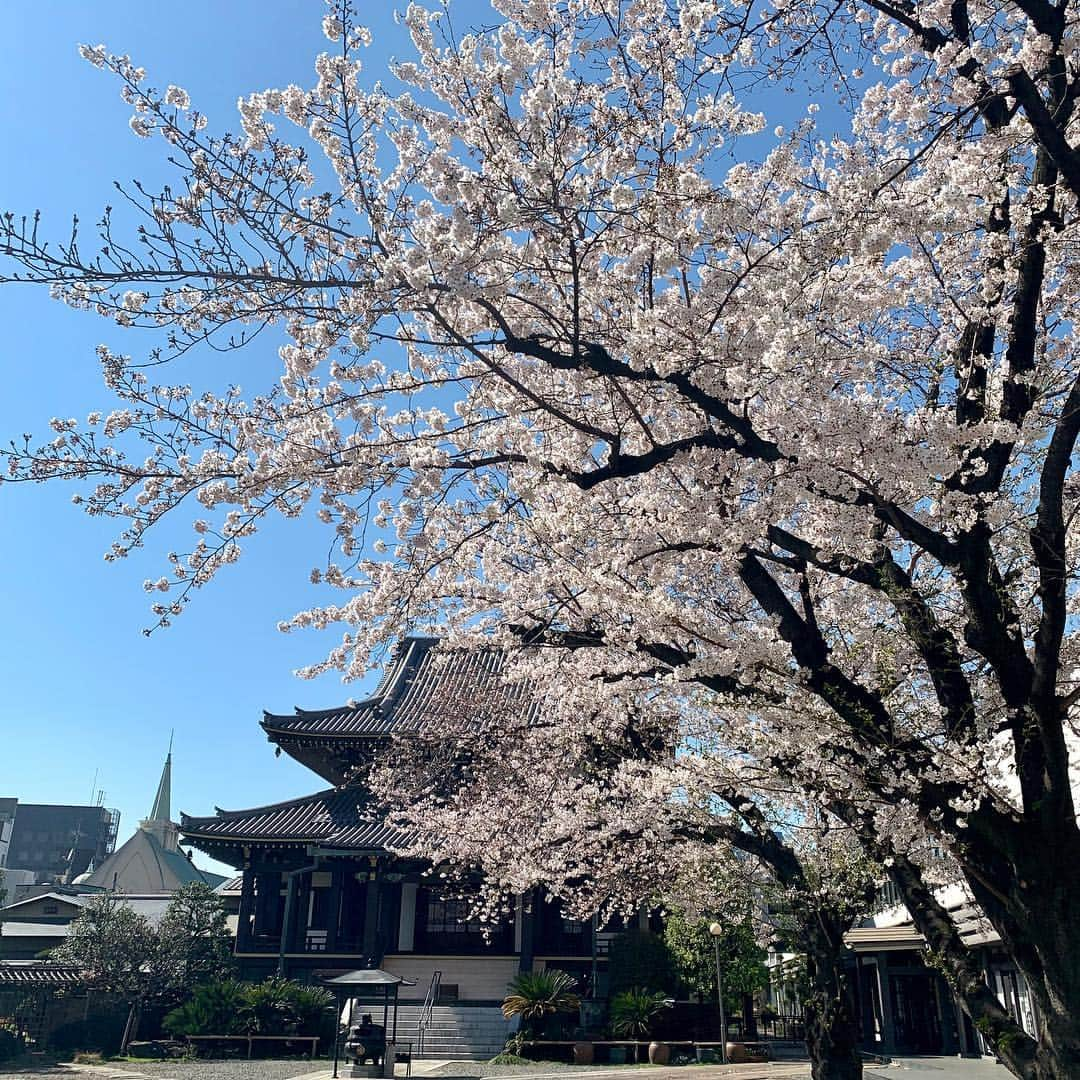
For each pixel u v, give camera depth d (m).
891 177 6.25
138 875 75.19
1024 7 6.19
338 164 6.69
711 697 8.01
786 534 6.87
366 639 8.91
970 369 6.89
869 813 7.08
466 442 8.42
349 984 22.16
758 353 6.20
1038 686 5.54
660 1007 25.89
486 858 15.13
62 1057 28.58
